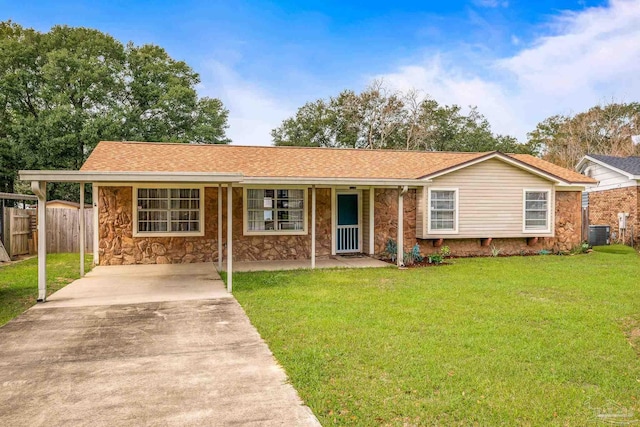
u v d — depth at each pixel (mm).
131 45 29266
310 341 5070
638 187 17562
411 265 11656
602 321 6004
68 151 24172
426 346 4883
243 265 11742
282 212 12961
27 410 3393
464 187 13414
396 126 36156
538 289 8305
